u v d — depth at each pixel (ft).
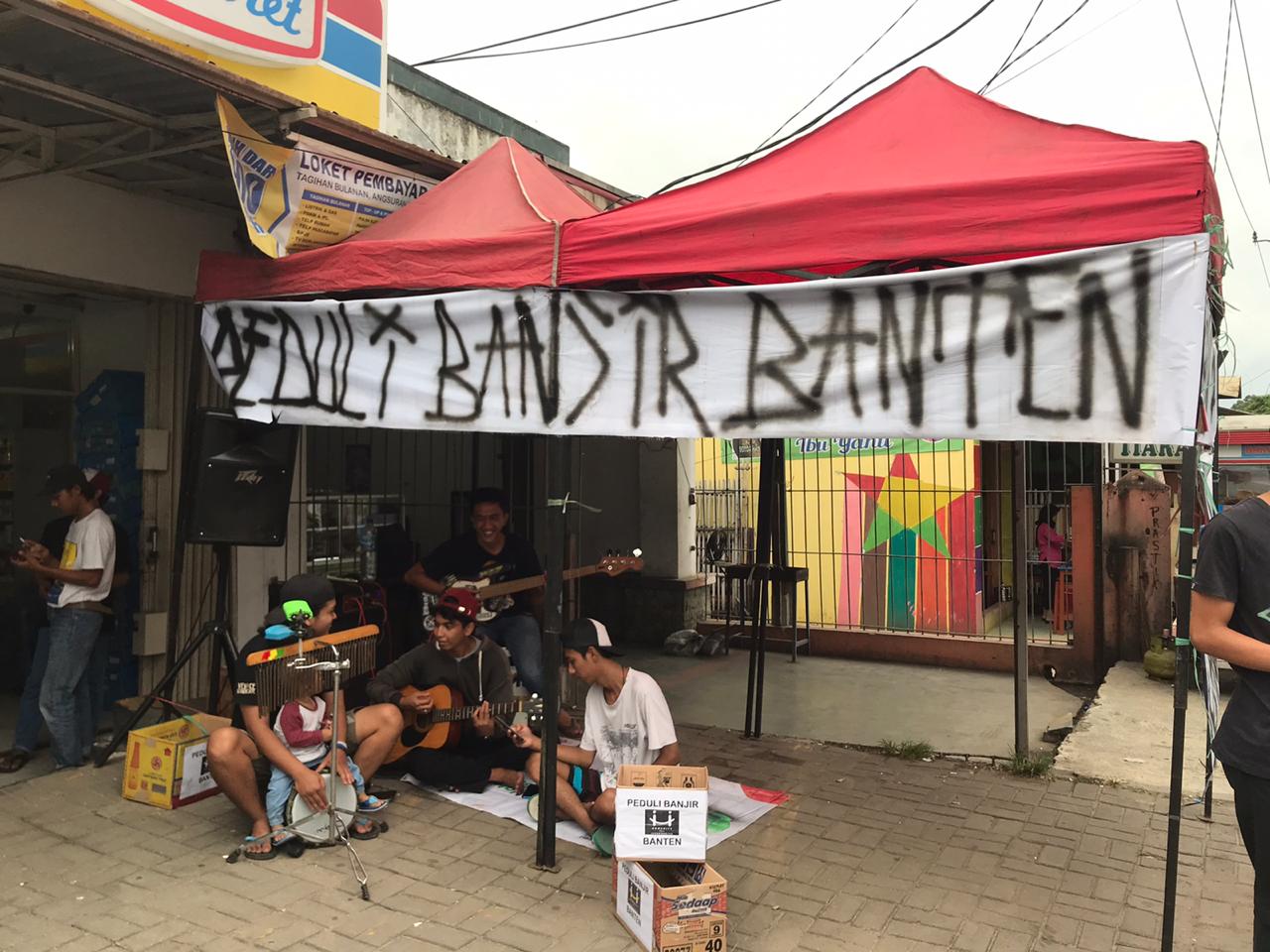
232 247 19.02
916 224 9.72
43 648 15.52
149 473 17.72
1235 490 9.75
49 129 14.40
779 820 13.96
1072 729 19.22
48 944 9.86
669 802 10.25
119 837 12.72
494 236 12.03
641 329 11.23
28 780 14.73
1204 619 8.27
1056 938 10.39
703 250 10.69
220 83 12.69
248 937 10.11
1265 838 7.98
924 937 10.37
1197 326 8.64
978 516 27.40
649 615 29.78
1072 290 9.16
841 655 27.89
